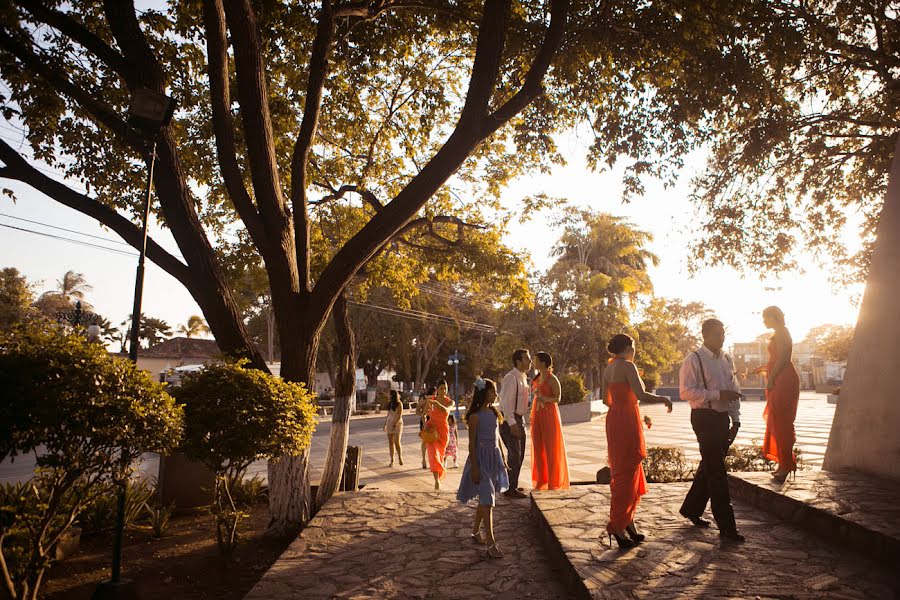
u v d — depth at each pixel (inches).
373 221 285.3
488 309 1542.8
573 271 1360.7
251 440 232.8
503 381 314.7
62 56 327.9
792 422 242.5
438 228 473.1
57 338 162.7
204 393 235.1
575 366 1585.9
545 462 293.4
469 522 265.4
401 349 1688.0
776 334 250.1
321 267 426.3
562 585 179.8
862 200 499.2
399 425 520.4
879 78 435.5
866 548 170.2
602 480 343.6
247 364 280.2
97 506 281.7
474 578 191.3
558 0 280.1
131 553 258.1
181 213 271.6
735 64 325.7
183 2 326.6
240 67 268.8
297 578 196.1
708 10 312.2
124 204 379.2
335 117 416.2
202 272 275.9
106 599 181.5
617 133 372.5
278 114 354.9
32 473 478.6
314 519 274.2
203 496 347.9
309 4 351.9
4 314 1603.1
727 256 527.5
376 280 467.5
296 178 310.0
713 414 192.7
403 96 431.5
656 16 325.4
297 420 250.8
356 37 383.2
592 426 935.7
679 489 273.4
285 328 293.3
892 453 241.8
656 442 655.8
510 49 343.3
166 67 351.6
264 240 291.1
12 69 304.0
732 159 494.3
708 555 174.2
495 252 438.0
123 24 259.6
